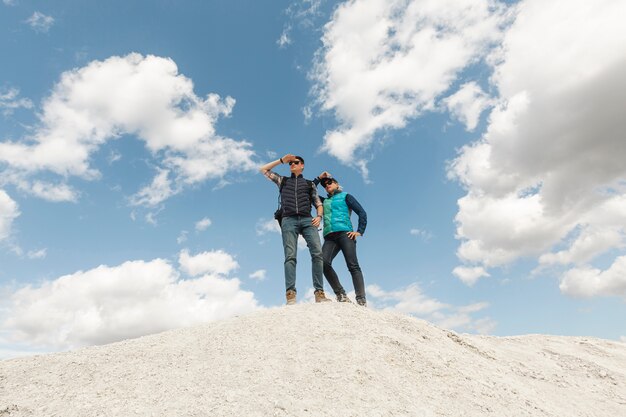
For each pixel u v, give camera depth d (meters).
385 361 3.94
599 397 4.62
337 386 3.38
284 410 2.94
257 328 4.55
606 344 6.90
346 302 5.50
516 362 5.31
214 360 3.75
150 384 3.23
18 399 2.96
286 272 5.68
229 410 2.88
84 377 3.34
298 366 3.66
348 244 5.96
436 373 3.95
